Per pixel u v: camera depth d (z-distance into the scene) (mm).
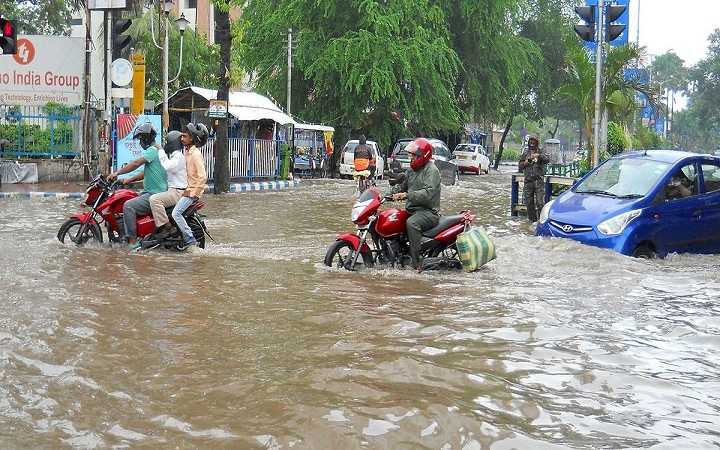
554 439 4070
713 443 4059
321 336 6191
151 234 10883
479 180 35594
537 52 45125
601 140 21953
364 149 23484
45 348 5637
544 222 11844
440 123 38625
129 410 4457
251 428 4180
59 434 4094
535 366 5445
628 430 4223
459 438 4043
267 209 17906
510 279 9180
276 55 38688
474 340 6145
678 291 8516
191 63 40094
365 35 34969
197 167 10852
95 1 22062
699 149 127750
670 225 11164
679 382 5191
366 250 9820
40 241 11414
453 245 9844
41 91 25625
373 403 4551
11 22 16969
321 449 3906
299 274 9219
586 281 9055
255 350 5746
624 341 6250
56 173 24531
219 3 22359
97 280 8414
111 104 23219
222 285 8359
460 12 40625
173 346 5820
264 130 32312
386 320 6762
